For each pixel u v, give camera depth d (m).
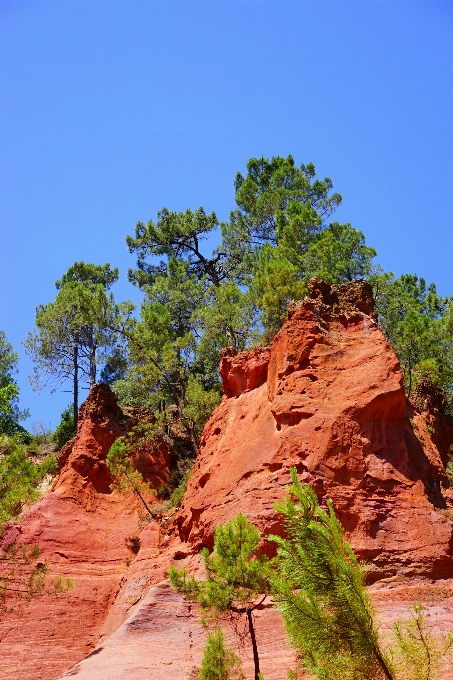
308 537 12.88
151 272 62.00
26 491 23.47
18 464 23.72
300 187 57.09
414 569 22.30
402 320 46.16
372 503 23.56
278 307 40.69
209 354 47.47
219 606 17.91
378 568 22.36
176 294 54.75
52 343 56.44
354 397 25.56
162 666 20.36
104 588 30.89
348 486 23.84
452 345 42.19
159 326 50.38
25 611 29.09
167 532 31.67
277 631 20.78
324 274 43.09
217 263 59.72
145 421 41.22
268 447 25.89
